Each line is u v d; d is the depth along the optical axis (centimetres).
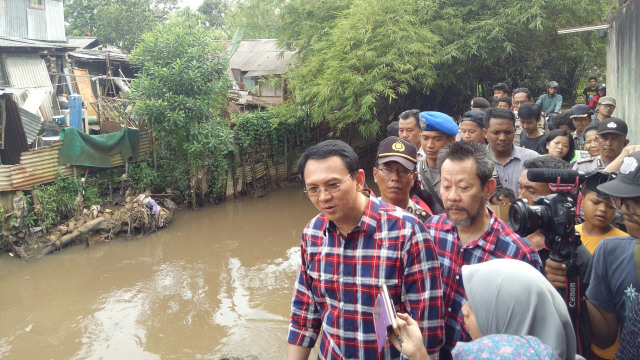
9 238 1049
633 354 194
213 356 675
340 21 1512
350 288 222
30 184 1101
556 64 1709
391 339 190
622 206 241
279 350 679
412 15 1452
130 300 854
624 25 853
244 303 830
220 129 1402
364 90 1401
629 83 813
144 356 683
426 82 1416
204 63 1374
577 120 674
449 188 237
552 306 169
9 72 1598
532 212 230
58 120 1312
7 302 852
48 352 702
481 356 153
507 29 1462
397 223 220
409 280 217
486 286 176
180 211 1380
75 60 1928
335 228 227
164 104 1305
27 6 1989
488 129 434
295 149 1700
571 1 1412
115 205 1282
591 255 267
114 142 1279
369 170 1797
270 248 1101
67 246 1102
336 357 227
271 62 1938
